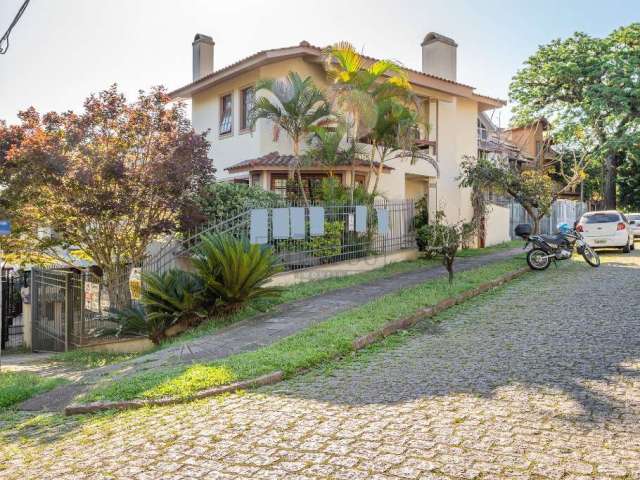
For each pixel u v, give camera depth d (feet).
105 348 36.52
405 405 17.67
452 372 21.27
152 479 13.48
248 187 48.11
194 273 35.40
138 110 40.70
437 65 73.92
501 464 13.11
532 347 24.41
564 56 102.12
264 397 19.56
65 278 39.63
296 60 56.90
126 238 41.93
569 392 18.07
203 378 21.27
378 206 53.01
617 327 27.27
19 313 51.96
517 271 47.62
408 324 30.73
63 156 37.78
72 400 21.68
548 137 104.99
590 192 134.72
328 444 14.87
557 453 13.56
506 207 82.33
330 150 50.47
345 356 24.99
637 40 98.22
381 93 52.24
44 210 40.63
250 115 54.60
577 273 47.21
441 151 69.67
